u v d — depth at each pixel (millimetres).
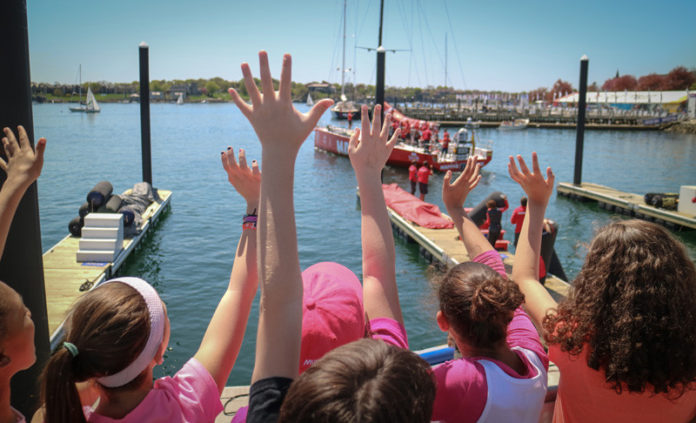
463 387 1432
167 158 34250
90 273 10109
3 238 1655
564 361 1631
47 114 101625
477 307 1469
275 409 1163
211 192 22500
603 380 1528
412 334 8617
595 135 62594
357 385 919
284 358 1242
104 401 1357
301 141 1274
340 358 977
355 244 14586
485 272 1584
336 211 19000
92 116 95250
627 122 76438
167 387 1414
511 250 13109
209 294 10320
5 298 1345
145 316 1306
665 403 1498
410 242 14844
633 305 1441
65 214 17891
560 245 14656
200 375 1473
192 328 8695
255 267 1749
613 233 1550
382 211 1731
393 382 931
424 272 12141
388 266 1678
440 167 27516
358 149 1729
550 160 37125
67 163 31031
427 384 1006
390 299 1632
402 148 29344
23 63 2992
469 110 85750
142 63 17641
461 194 2115
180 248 13688
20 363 1385
